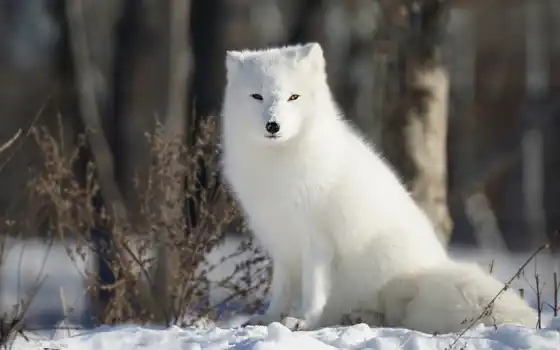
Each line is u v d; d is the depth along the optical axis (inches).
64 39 863.1
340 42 1316.4
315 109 354.3
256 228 371.9
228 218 407.5
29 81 1332.4
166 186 424.5
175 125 663.8
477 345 285.9
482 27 1390.3
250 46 1328.7
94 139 744.3
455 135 1316.4
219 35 751.7
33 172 539.2
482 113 1341.0
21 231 487.2
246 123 351.9
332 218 358.9
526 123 1268.5
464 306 337.1
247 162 356.2
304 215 357.4
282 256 369.7
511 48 1380.4
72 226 480.7
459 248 1029.2
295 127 346.3
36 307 576.1
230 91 363.3
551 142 1284.4
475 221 1071.0
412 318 350.3
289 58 355.9
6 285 673.6
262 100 348.5
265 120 342.3
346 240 361.1
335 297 370.6
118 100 673.6
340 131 364.2
